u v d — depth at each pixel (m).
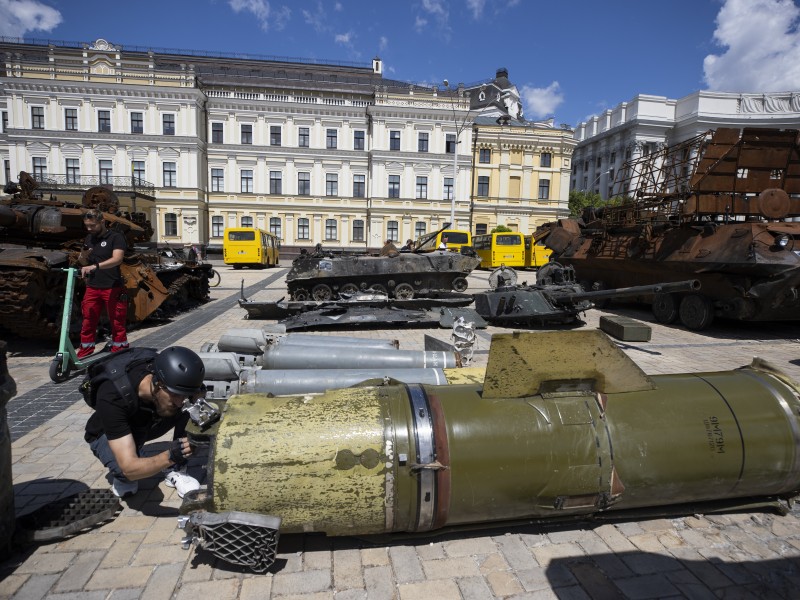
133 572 2.51
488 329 9.92
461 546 2.74
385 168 38.50
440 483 2.49
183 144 35.88
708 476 2.73
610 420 2.72
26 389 5.34
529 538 2.82
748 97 46.38
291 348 4.55
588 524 2.95
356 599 2.34
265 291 16.48
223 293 15.74
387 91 38.06
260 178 38.19
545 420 2.66
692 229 10.14
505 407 2.70
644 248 11.28
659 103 50.09
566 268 10.79
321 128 38.44
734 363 7.12
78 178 35.50
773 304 8.59
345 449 2.45
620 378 2.86
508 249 28.47
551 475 2.59
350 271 13.30
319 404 2.67
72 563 2.57
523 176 40.22
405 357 4.44
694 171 9.84
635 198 12.40
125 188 34.25
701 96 47.16
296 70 50.06
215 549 2.42
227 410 2.64
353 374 3.76
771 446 2.77
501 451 2.55
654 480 2.68
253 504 2.41
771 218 9.45
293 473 2.42
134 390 2.63
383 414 2.60
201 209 36.97
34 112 34.84
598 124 57.59
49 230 7.28
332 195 39.06
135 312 8.48
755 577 2.52
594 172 57.97
